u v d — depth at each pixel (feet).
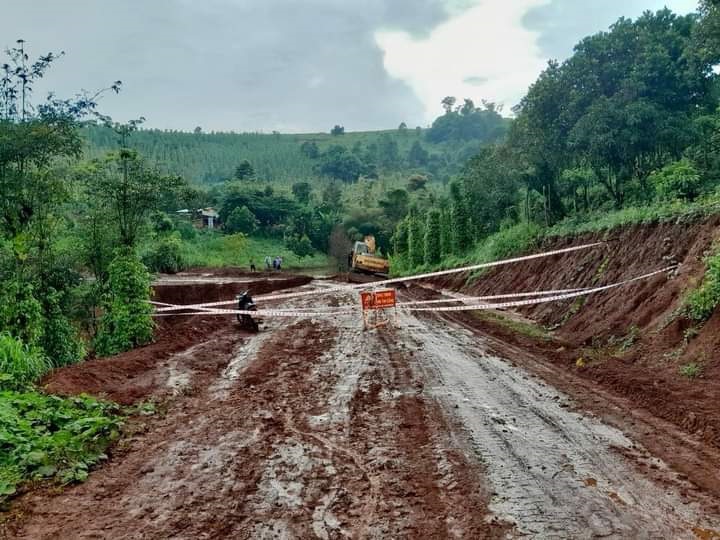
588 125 65.46
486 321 58.90
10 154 37.17
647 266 46.42
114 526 16.51
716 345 30.50
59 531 16.21
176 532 16.12
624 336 39.99
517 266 84.28
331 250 240.53
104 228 49.57
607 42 70.08
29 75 37.60
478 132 515.50
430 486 19.10
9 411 24.00
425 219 176.86
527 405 28.60
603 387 31.48
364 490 18.84
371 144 512.22
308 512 17.30
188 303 90.33
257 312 57.67
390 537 15.76
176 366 38.83
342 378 35.60
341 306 80.64
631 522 16.44
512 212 115.65
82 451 21.71
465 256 126.82
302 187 296.10
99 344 48.01
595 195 84.94
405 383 33.76
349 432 24.88
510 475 19.89
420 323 60.08
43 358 35.24
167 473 20.49
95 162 46.78
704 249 39.47
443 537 15.72
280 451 22.59
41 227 41.19
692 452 21.52
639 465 20.52
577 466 20.58
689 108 68.80
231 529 16.28
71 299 47.34
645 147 65.57
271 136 608.60
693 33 57.16
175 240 146.61
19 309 37.27
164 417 27.55
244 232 234.99
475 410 27.86
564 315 53.16
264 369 38.47
